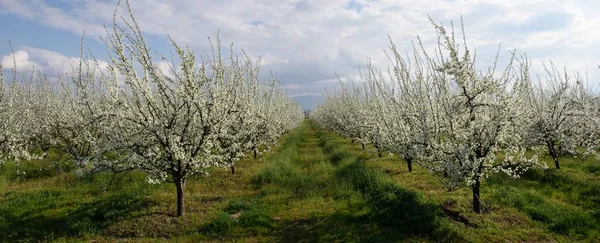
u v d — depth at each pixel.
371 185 13.84
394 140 13.78
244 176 16.72
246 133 15.51
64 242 9.40
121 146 9.99
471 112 10.13
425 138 10.79
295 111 59.97
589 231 9.27
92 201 12.36
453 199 11.81
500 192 12.12
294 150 27.16
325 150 28.42
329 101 47.47
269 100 23.55
